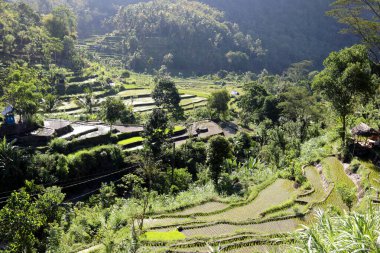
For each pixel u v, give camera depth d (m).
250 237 19.31
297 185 27.50
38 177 33.34
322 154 30.86
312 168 29.69
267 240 18.67
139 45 127.62
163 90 66.62
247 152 45.44
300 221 21.31
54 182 33.88
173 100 65.69
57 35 91.50
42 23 91.75
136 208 25.95
